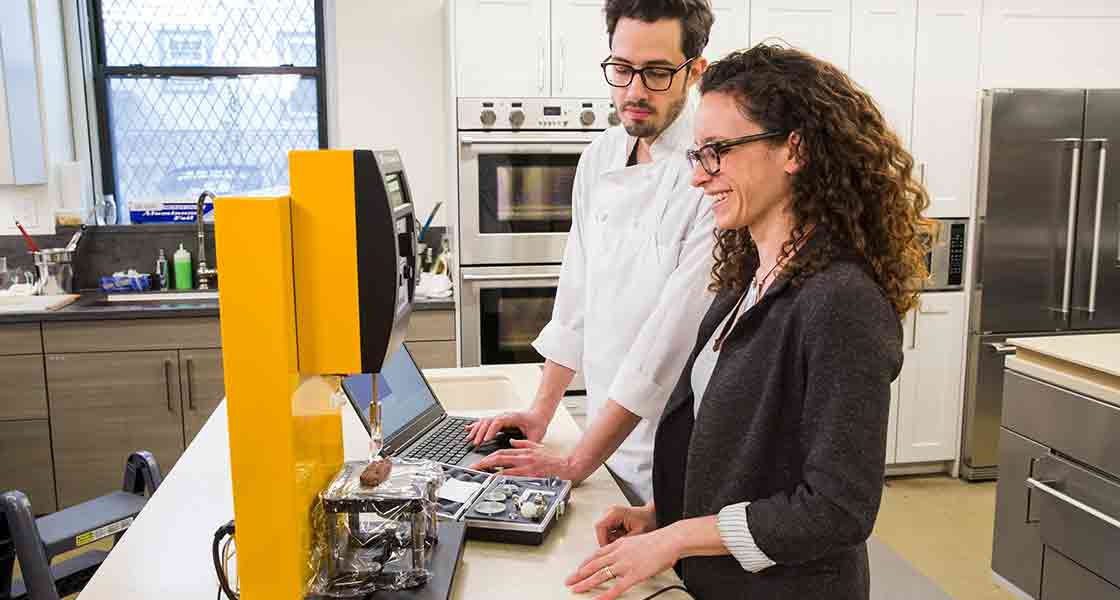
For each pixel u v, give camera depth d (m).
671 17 1.50
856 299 0.96
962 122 3.88
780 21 3.71
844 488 0.93
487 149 3.49
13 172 3.62
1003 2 3.85
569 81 3.54
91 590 1.09
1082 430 2.49
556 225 3.59
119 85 4.14
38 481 3.45
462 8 3.44
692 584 1.12
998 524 2.87
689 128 1.62
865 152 1.01
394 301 0.96
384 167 0.97
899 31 3.79
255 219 0.90
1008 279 3.91
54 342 3.38
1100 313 3.94
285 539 0.96
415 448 1.56
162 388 3.48
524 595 1.07
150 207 4.05
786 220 1.06
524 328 3.63
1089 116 3.83
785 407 1.02
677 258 1.58
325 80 4.23
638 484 1.61
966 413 4.05
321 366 0.97
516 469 1.40
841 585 1.04
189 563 1.16
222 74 4.17
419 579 1.04
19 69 3.65
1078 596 2.52
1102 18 3.91
